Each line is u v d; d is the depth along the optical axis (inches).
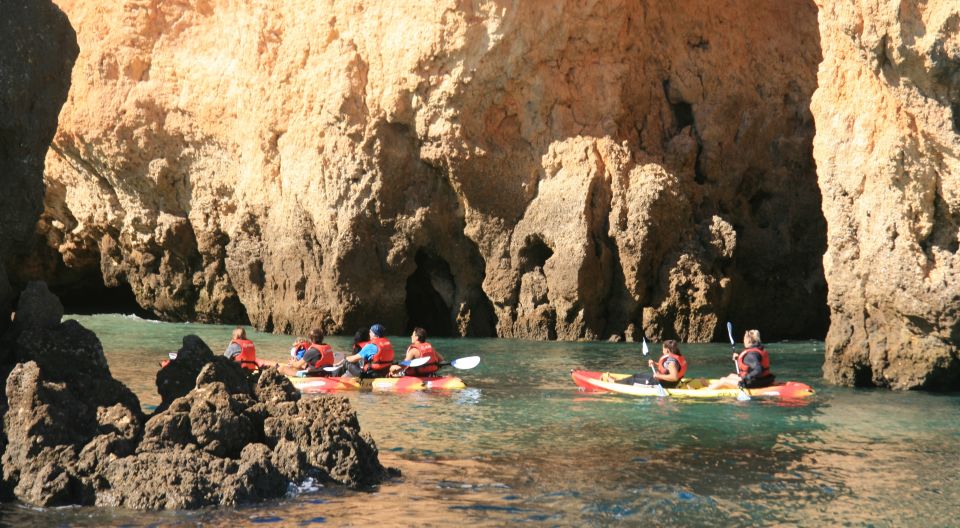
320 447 312.5
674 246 831.7
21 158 347.3
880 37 485.1
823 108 559.2
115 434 293.7
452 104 808.3
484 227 846.5
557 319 833.5
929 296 500.7
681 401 501.4
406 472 334.3
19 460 288.0
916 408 475.8
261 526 267.9
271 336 860.0
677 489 314.0
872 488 317.4
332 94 834.2
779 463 353.4
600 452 370.9
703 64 868.6
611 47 834.8
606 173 824.3
